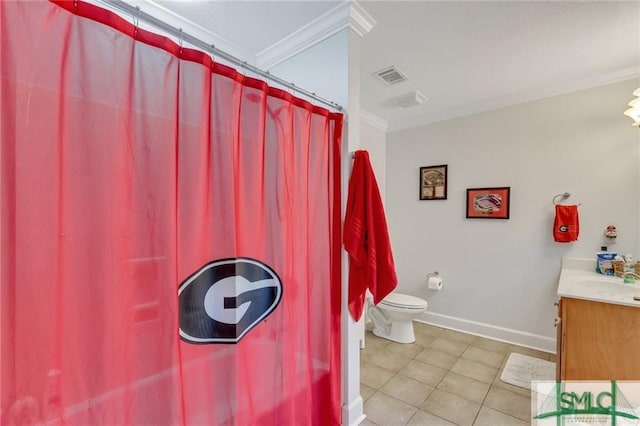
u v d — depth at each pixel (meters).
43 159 0.76
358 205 1.67
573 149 2.47
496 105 2.84
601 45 1.91
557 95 2.54
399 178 3.53
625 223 2.26
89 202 0.84
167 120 0.99
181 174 1.05
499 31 1.77
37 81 0.74
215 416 1.15
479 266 2.98
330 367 1.62
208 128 1.11
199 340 1.10
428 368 2.36
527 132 2.69
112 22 0.87
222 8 1.56
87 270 0.84
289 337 1.43
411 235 3.44
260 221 1.33
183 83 1.05
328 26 1.66
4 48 0.69
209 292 1.13
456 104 2.98
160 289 0.98
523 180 2.71
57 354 0.79
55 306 0.78
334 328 1.67
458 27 1.73
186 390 1.06
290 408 1.41
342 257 1.72
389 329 2.96
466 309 3.07
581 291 1.81
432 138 3.27
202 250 1.10
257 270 1.31
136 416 0.94
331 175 1.67
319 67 1.74
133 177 0.93
